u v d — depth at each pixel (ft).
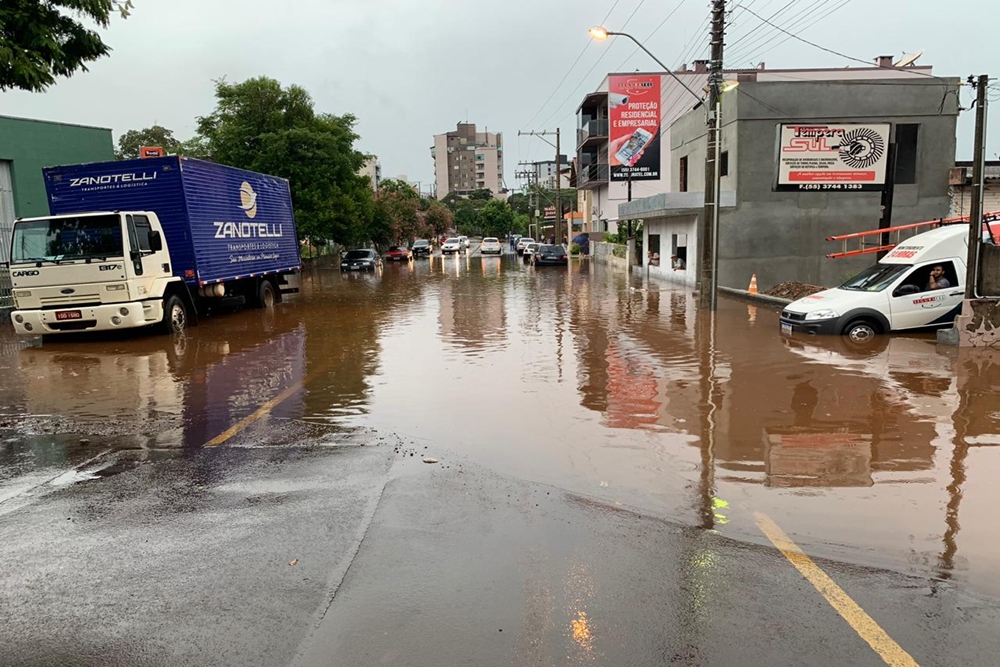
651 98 111.45
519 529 15.14
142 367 36.99
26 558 13.73
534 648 10.65
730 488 17.92
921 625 11.32
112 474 18.98
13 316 44.34
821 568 13.34
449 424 24.52
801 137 69.36
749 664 10.28
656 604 11.96
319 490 17.54
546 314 58.49
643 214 92.73
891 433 22.71
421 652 10.56
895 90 70.69
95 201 51.83
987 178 70.64
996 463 19.69
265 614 11.61
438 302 71.56
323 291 89.92
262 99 118.11
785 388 29.40
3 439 22.97
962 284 41.01
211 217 56.08
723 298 71.97
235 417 25.85
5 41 27.17
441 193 581.94
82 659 10.42
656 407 26.71
